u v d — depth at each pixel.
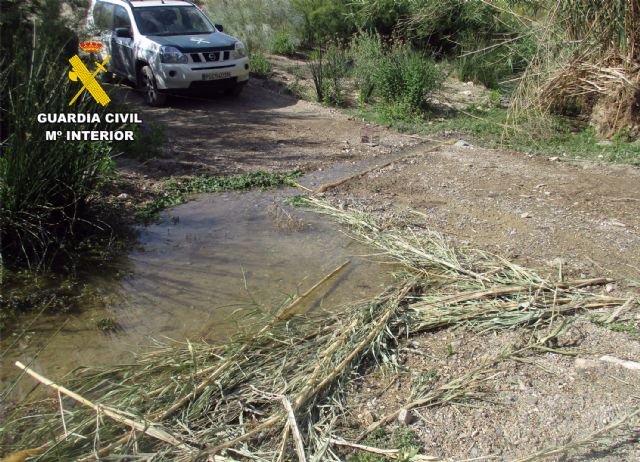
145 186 7.61
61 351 4.55
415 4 13.65
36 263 5.78
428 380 4.07
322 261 5.93
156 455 3.29
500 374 4.11
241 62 11.94
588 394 3.89
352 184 7.87
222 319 4.95
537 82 10.20
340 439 3.56
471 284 5.26
